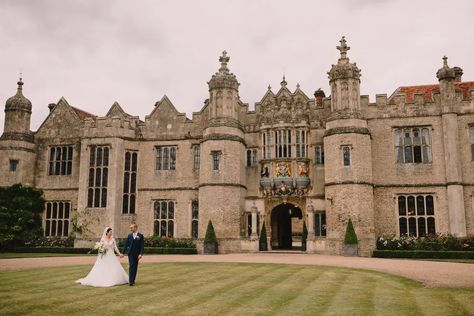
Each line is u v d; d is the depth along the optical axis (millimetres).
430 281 13375
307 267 17281
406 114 28203
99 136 30906
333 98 27859
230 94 29750
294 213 34438
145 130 32125
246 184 30375
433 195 27203
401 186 27641
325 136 27578
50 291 10766
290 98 30547
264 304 9305
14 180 31703
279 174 29406
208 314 8320
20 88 33250
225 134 28875
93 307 8859
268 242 29344
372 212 26266
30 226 31141
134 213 31234
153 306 8992
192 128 31625
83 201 30281
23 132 32562
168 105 32281
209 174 28578
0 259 21688
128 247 11969
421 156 27766
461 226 26078
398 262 20266
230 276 13961
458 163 26766
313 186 29141
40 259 21734
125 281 12227
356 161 26391
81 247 29141
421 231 27125
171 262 19594
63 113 33375
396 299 10109
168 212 31062
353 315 8375
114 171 30281
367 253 25359
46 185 32594
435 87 31531
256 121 30922
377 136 28422
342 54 28047
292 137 29609
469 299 10211
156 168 31688
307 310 8766
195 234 30469
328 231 26609
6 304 9109
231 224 28047
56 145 33000
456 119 27297
